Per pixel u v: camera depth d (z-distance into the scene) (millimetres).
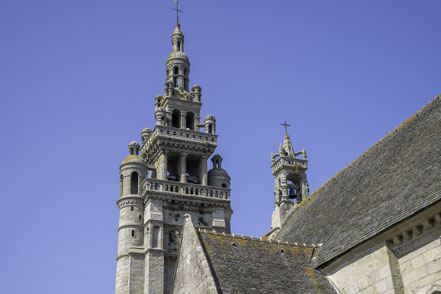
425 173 29234
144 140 73750
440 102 35031
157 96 73562
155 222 63156
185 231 32156
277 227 53344
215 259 29734
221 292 27375
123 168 68125
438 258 25734
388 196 31062
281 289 29031
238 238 32062
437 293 25562
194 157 70625
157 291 59938
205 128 72000
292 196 59812
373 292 28250
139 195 66188
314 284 30359
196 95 74000
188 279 30203
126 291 61219
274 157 60438
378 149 38812
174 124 73375
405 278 27234
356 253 29719
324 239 34406
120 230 64750
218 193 67688
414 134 35062
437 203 25609
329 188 42938
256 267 30234
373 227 29328
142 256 62594
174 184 66000
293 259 32031
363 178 37156
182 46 78875
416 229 26812
